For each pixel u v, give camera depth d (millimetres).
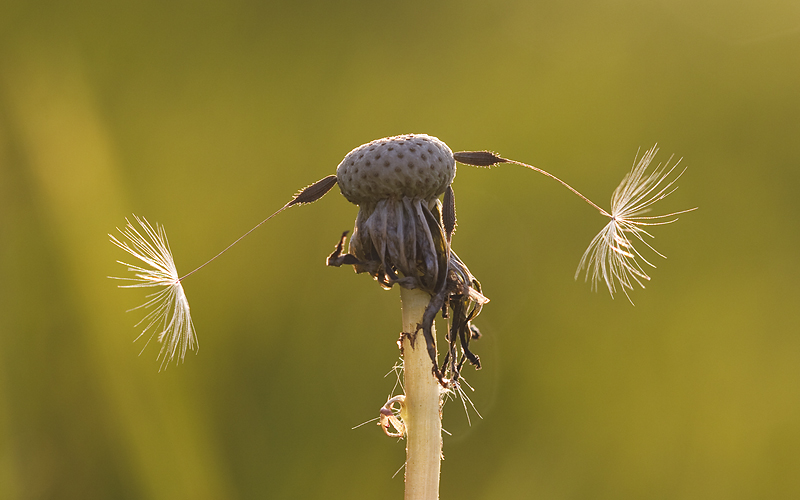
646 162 932
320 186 922
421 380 921
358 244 921
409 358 921
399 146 919
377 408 1167
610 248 931
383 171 918
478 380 1170
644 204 931
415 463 920
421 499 920
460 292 920
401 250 919
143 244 931
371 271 920
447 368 924
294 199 922
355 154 920
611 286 931
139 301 1091
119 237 1102
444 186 920
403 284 919
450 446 1148
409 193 919
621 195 931
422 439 920
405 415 922
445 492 1137
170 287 930
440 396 922
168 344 931
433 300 919
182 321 929
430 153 919
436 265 919
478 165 923
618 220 930
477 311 923
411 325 921
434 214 921
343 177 920
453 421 1151
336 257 921
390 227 919
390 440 1154
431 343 918
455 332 922
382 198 919
